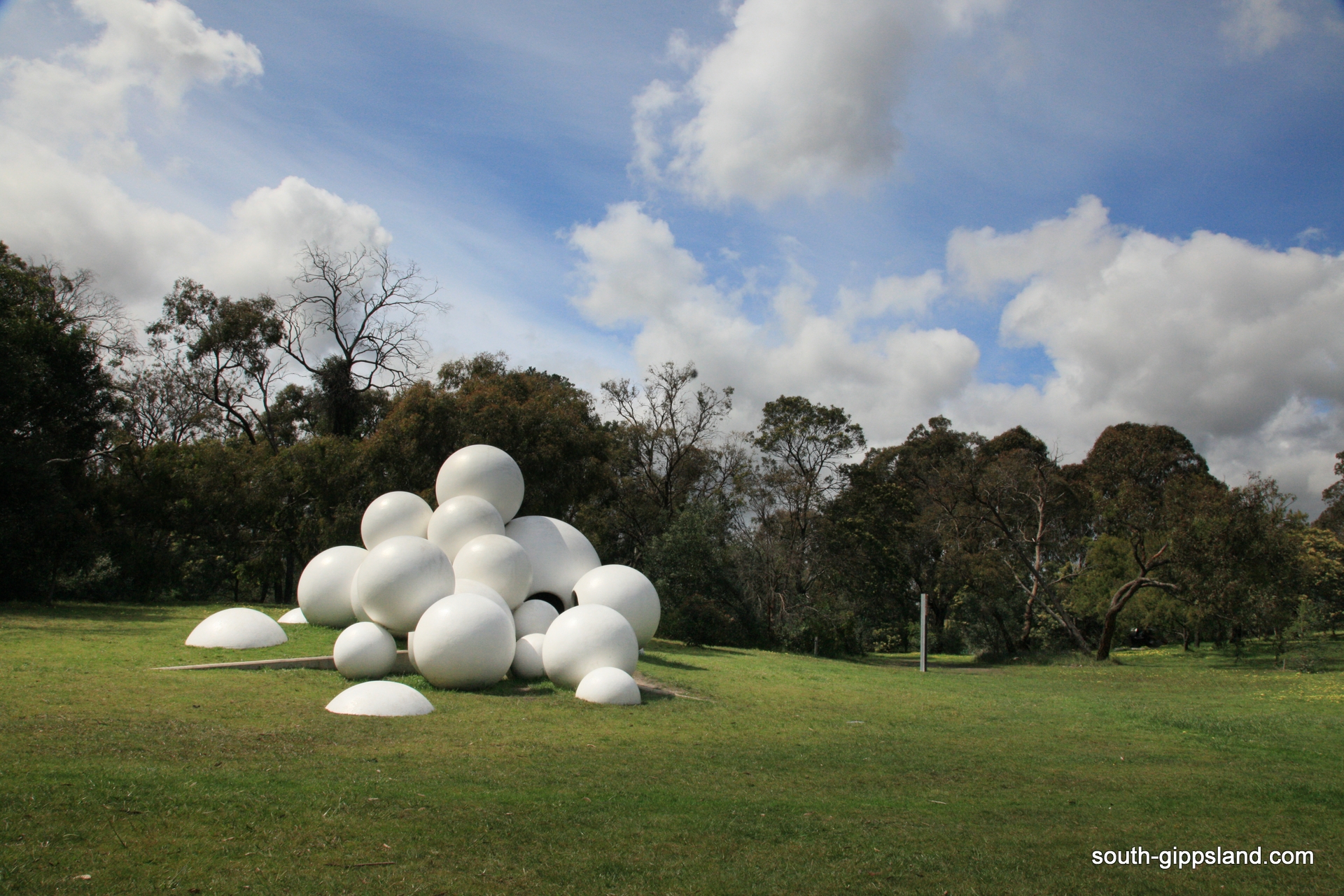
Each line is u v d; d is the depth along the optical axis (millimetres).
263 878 4617
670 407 37031
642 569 36969
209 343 33625
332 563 17578
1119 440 37844
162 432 38875
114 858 4738
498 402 28391
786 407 41625
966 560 38062
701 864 5371
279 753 7914
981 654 37719
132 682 11469
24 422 27609
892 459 54531
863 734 11688
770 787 7859
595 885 4879
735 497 37469
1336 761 10719
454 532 16906
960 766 9492
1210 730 13250
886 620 43531
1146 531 33531
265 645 15094
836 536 37531
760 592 34438
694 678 17438
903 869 5480
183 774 6672
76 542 26828
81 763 6797
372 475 28328
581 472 29984
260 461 31609
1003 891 5152
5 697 9664
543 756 8680
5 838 4859
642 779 7828
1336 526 51719
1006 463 38875
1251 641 40438
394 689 10930
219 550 32031
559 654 13766
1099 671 28766
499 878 4898
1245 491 29797
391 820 5875
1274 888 5484
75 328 28500
